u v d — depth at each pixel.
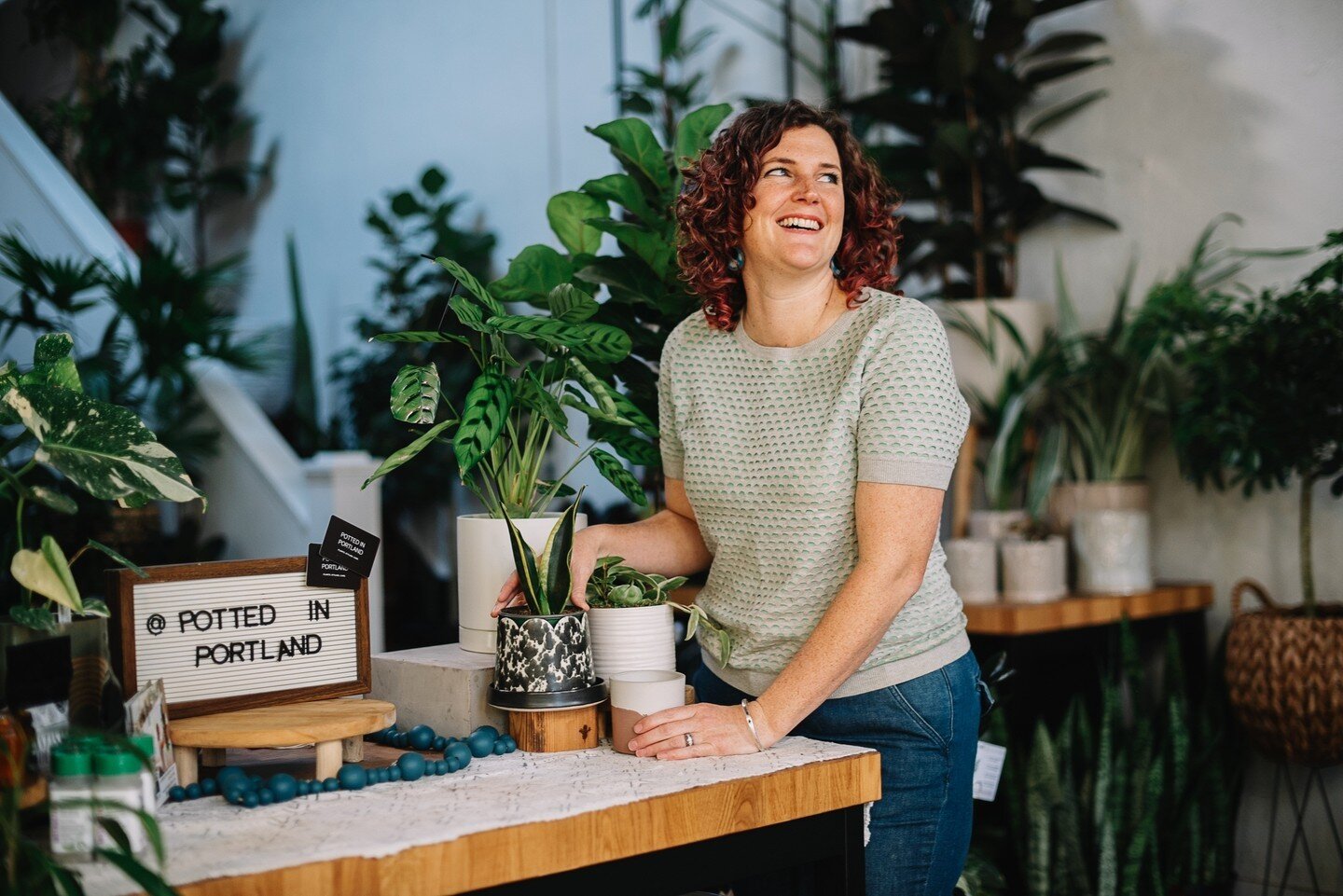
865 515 1.62
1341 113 3.07
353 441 6.56
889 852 1.76
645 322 2.38
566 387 1.97
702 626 1.86
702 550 2.00
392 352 6.25
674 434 1.95
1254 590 3.02
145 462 1.35
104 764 1.17
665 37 4.70
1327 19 3.09
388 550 6.07
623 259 2.25
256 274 7.89
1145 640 3.33
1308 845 3.12
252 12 7.88
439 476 6.04
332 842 1.19
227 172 7.65
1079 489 3.25
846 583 1.62
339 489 5.50
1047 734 2.91
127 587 1.48
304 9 7.45
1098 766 2.87
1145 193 3.46
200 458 5.89
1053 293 3.68
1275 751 2.84
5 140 6.16
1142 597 3.10
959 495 3.40
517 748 1.59
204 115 7.67
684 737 1.52
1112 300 3.53
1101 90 3.54
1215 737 3.01
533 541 1.76
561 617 1.59
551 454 5.59
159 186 8.16
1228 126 3.28
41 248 6.09
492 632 1.78
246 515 5.89
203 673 1.53
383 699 1.77
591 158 5.53
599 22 5.43
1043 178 3.69
